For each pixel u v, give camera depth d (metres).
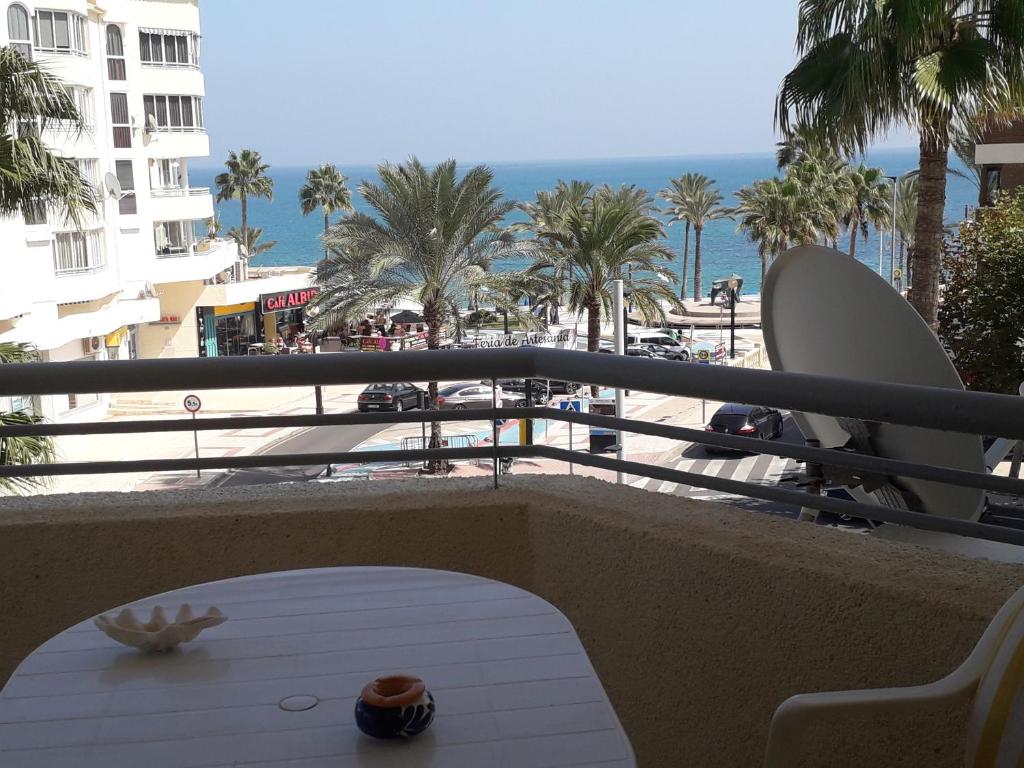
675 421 30.16
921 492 2.80
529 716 1.50
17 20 30.88
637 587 2.33
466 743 1.43
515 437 27.20
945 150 15.16
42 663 1.70
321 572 2.09
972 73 12.82
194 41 43.81
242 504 2.57
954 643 1.83
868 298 2.95
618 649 2.41
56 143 31.50
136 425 2.52
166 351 47.00
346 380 2.39
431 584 2.01
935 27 12.99
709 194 76.69
